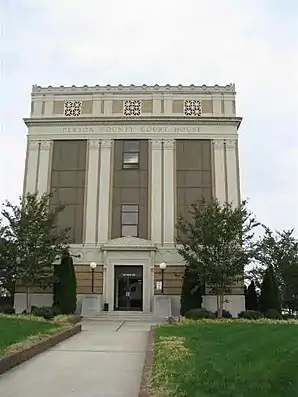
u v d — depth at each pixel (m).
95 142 33.47
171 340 13.09
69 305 27.66
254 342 11.52
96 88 34.56
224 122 33.47
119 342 15.17
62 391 7.86
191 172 32.78
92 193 32.53
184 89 34.38
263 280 28.56
